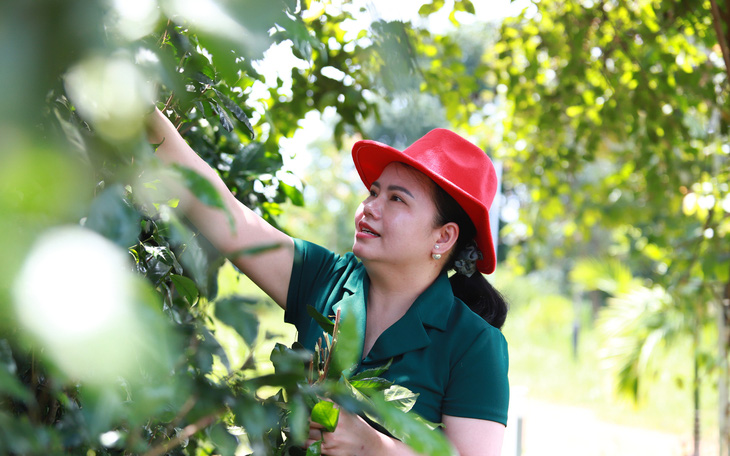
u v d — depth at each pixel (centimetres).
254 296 62
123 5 38
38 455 48
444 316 145
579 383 919
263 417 57
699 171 353
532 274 1596
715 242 318
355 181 1062
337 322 88
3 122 30
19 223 34
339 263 160
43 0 32
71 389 65
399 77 72
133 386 52
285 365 63
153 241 91
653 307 530
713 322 423
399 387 82
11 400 64
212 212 134
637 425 723
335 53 195
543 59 357
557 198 469
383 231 145
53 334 27
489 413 137
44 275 28
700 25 275
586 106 346
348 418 111
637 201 474
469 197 144
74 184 32
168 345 34
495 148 454
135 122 38
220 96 95
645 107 298
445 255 154
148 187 58
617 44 301
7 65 30
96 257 30
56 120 46
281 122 207
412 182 146
